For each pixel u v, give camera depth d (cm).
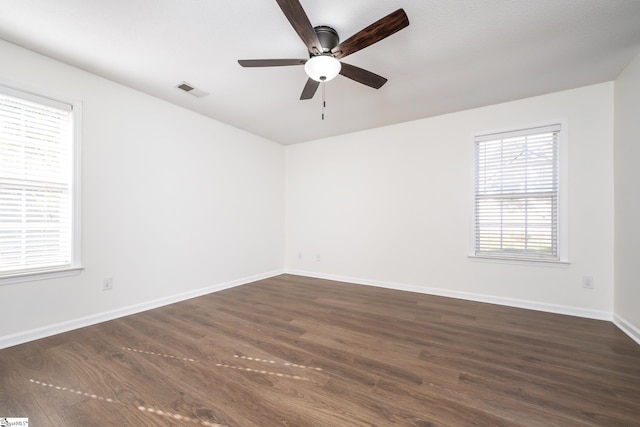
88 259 246
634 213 223
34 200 219
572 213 273
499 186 312
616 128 251
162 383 161
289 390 156
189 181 332
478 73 245
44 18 178
